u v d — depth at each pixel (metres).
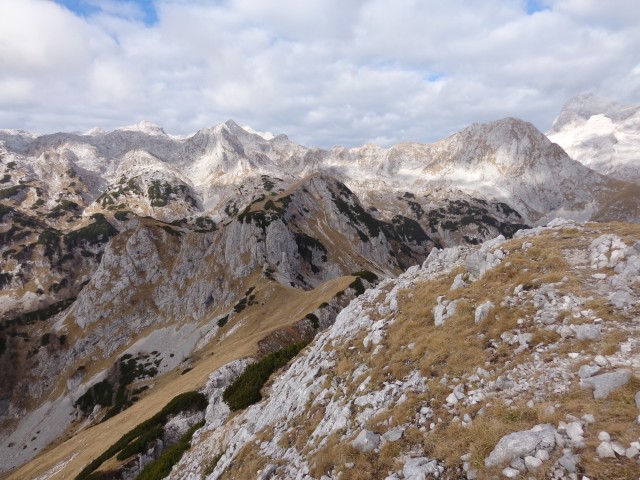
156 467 33.72
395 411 13.77
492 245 23.16
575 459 8.30
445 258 26.38
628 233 17.45
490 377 12.74
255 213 197.00
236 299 161.62
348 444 13.72
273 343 71.44
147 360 151.12
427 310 19.47
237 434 25.11
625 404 9.02
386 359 17.98
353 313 26.55
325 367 22.05
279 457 18.14
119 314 182.12
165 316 177.00
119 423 70.25
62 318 193.75
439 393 13.38
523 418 10.34
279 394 25.75
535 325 13.80
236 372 59.03
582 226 20.77
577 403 9.73
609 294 13.55
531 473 8.61
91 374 161.12
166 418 51.06
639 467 7.57
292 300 137.75
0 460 134.12
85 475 47.16
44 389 161.62
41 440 137.38
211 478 22.45
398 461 11.67
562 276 15.65
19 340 178.75
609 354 10.93
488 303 15.96
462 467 10.11
